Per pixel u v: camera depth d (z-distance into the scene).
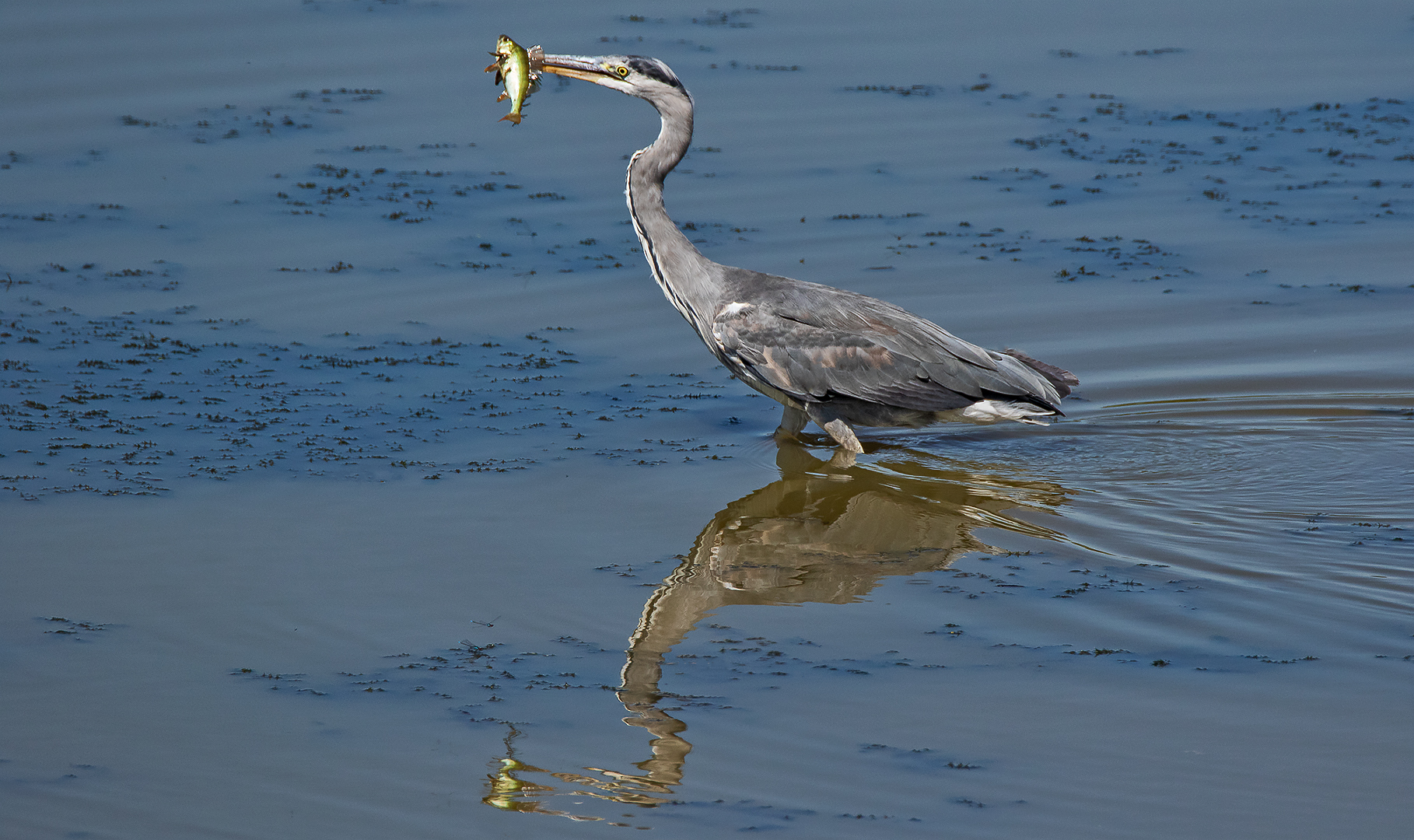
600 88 25.45
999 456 13.12
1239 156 21.50
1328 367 14.82
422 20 27.61
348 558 10.62
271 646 9.30
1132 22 28.45
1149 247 18.11
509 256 18.19
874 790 7.65
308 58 25.66
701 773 7.84
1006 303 16.42
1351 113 23.33
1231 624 9.56
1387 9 28.95
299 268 17.66
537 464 12.62
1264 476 12.40
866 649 9.29
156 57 25.44
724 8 29.05
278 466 12.39
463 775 7.86
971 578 10.43
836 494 12.25
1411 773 7.74
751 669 9.02
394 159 21.59
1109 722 8.30
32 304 16.36
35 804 7.52
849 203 19.66
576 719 8.43
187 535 10.95
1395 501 11.75
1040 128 22.72
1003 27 28.06
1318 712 8.39
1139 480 12.45
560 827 7.37
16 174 20.48
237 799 7.61
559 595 10.12
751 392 14.81
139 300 16.62
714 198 19.91
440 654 9.23
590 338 16.00
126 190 20.09
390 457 12.66
